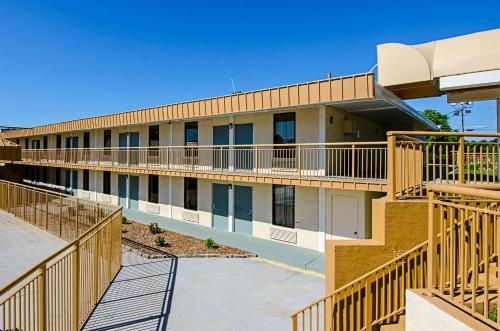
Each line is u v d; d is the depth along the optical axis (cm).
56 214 1208
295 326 546
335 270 556
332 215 1260
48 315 475
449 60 783
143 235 1448
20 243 1040
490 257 452
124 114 2061
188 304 750
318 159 1259
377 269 522
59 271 540
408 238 556
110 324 621
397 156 613
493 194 311
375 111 1425
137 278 896
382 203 565
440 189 376
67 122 2706
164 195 1992
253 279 940
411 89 975
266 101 1293
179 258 1110
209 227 1694
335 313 549
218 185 1670
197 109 1573
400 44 874
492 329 304
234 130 1575
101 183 2575
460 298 357
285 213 1405
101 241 762
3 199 1611
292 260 1138
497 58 718
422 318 379
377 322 521
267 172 1438
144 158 2114
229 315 708
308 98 1170
